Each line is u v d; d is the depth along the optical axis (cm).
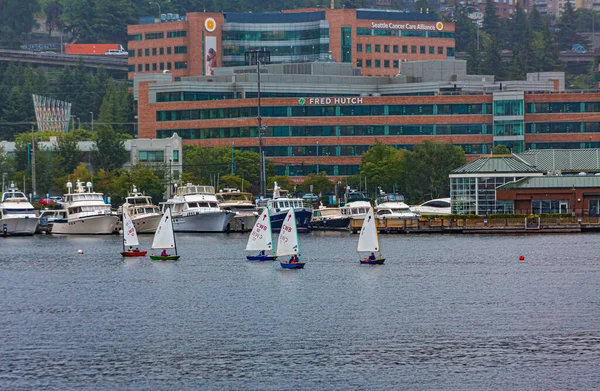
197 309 14588
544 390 10856
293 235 18512
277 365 11688
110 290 16362
